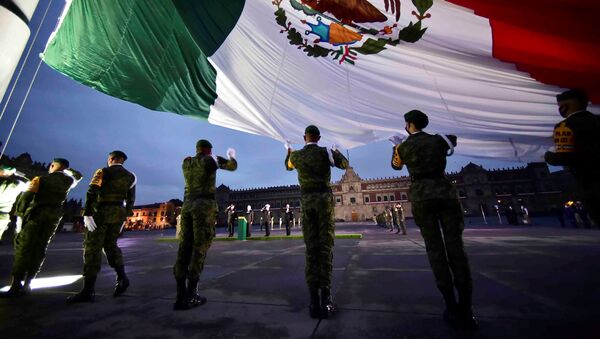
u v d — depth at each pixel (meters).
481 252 5.04
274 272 3.76
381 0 2.32
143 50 3.14
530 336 1.53
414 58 2.50
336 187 60.62
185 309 2.20
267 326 1.81
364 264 4.14
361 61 2.66
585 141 1.52
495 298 2.25
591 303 2.01
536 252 4.75
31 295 2.79
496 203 51.31
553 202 48.31
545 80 2.23
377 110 2.80
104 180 2.86
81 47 2.95
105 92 3.12
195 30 2.98
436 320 1.82
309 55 2.76
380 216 22.81
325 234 2.24
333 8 2.49
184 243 2.46
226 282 3.19
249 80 3.03
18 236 2.86
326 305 1.96
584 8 1.86
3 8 1.79
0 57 1.77
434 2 2.20
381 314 1.97
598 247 5.04
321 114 2.96
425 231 1.97
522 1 1.96
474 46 2.25
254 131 3.15
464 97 2.54
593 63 2.01
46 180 3.09
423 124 2.20
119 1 3.01
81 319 2.02
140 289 2.98
